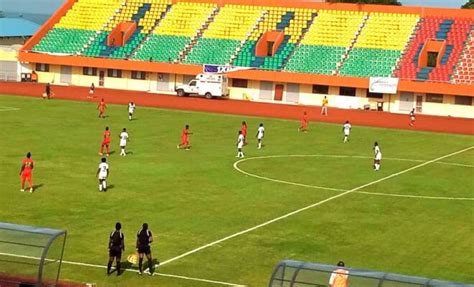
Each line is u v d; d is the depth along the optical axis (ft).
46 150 213.25
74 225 140.87
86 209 152.97
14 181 173.78
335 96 358.64
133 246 130.41
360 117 322.96
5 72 403.75
